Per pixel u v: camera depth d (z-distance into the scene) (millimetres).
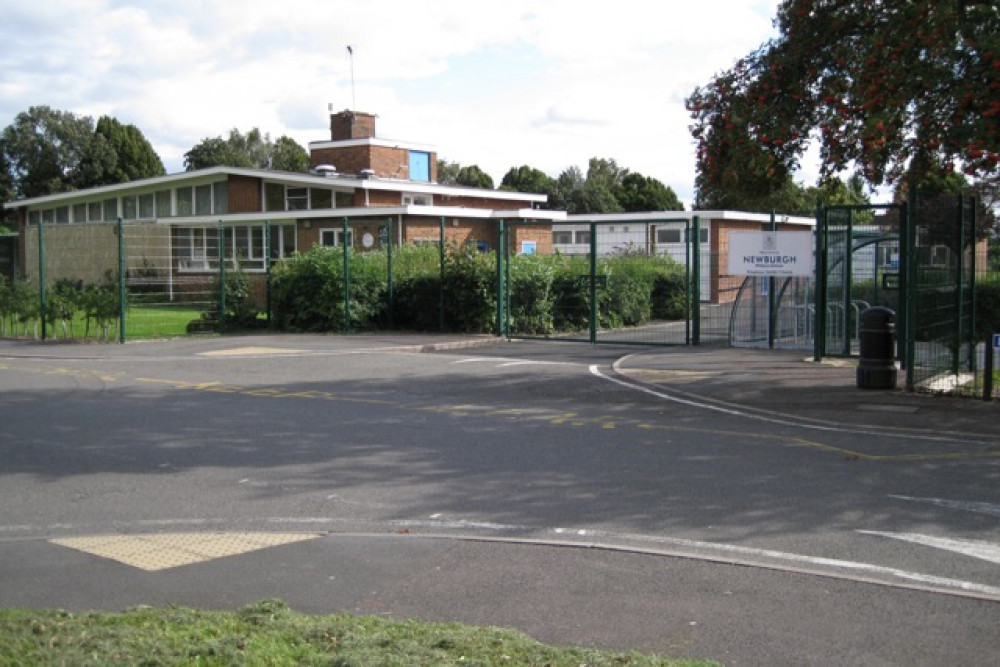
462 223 37438
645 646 4891
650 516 7340
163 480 8648
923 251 13438
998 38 10609
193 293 26516
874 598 5555
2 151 72125
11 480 8648
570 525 7133
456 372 16359
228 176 41562
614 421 11570
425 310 24016
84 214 46500
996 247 16266
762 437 10492
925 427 11047
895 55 11539
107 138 75500
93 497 8070
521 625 5195
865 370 13836
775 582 5844
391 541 6789
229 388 14578
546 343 21766
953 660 4699
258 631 4766
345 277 23547
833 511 7438
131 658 4320
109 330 23141
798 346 19656
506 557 6395
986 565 6172
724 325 22031
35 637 4586
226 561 6367
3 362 18203
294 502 7887
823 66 13156
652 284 26984
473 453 9703
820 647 4863
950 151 11766
